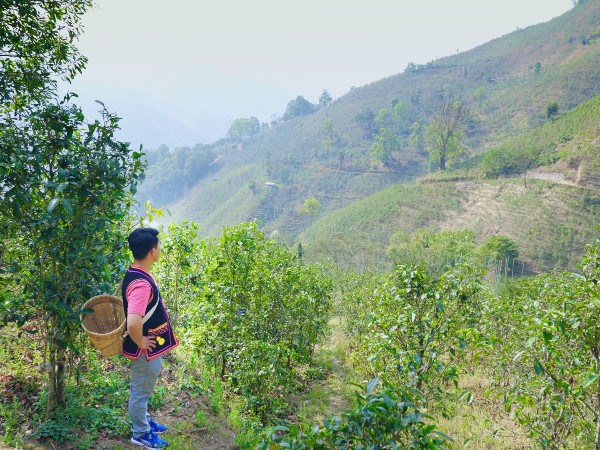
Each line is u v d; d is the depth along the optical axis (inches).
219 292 353.1
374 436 103.5
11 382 203.8
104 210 177.8
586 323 177.2
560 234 2876.5
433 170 5669.3
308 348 554.6
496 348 315.3
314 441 101.3
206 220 7317.9
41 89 255.0
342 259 3191.4
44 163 172.9
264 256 379.9
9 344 233.0
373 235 3799.2
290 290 382.9
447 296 237.6
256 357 311.1
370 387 110.7
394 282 272.7
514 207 3344.0
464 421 339.6
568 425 226.1
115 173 172.1
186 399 263.1
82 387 211.9
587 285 181.9
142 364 178.2
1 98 237.9
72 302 180.5
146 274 175.8
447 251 2449.6
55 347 179.9
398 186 4736.7
